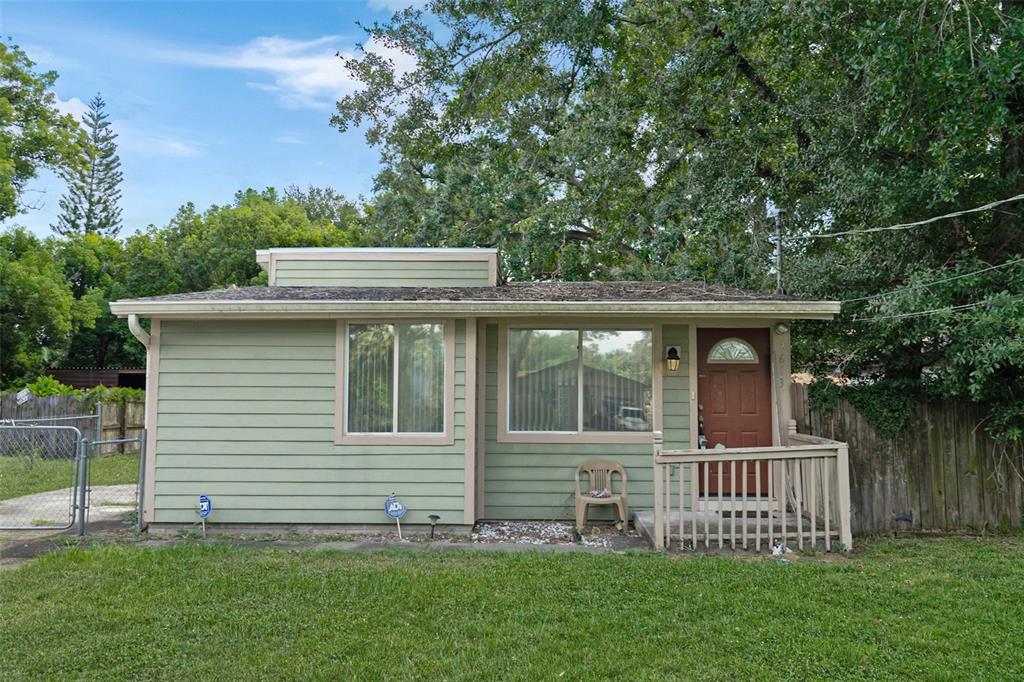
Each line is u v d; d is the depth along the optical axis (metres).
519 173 18.81
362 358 9.37
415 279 11.60
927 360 9.97
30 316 26.06
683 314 9.34
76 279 35.22
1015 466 9.49
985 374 8.56
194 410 9.23
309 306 8.91
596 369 10.12
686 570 6.95
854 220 12.07
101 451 20.02
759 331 10.12
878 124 10.39
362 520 9.17
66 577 6.70
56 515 10.47
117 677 4.59
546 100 18.89
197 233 34.50
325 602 5.99
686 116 15.16
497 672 4.64
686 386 10.04
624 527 9.35
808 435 9.46
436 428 9.33
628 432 10.03
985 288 9.17
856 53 9.82
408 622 5.54
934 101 8.74
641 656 4.89
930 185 9.38
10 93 27.30
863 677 4.58
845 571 7.00
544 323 10.12
